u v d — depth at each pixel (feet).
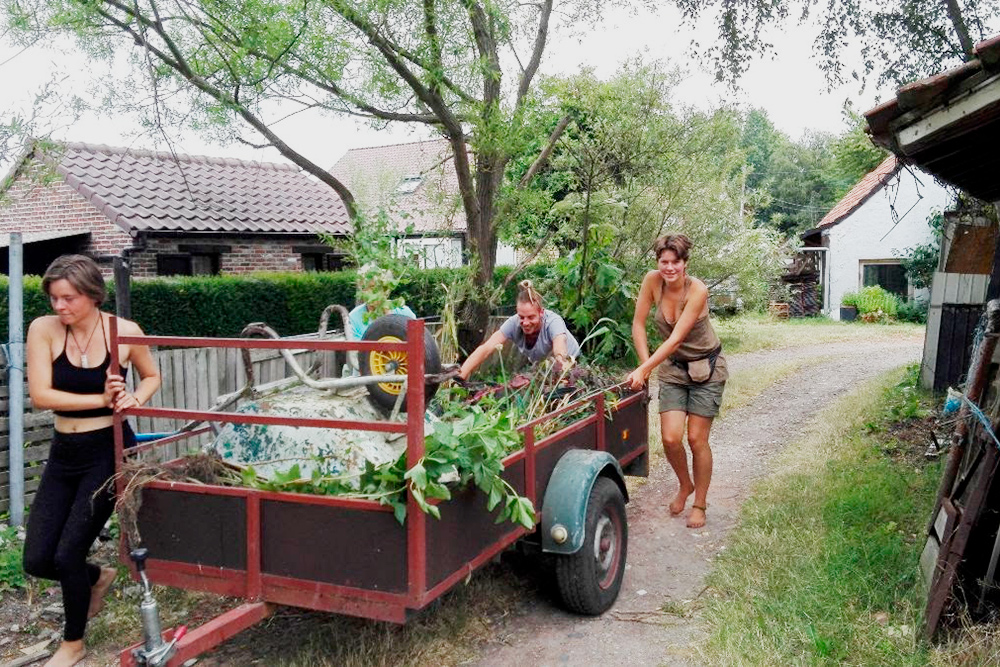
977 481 11.82
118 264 19.65
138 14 20.53
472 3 24.04
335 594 9.93
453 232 32.83
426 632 12.78
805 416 30.42
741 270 49.11
